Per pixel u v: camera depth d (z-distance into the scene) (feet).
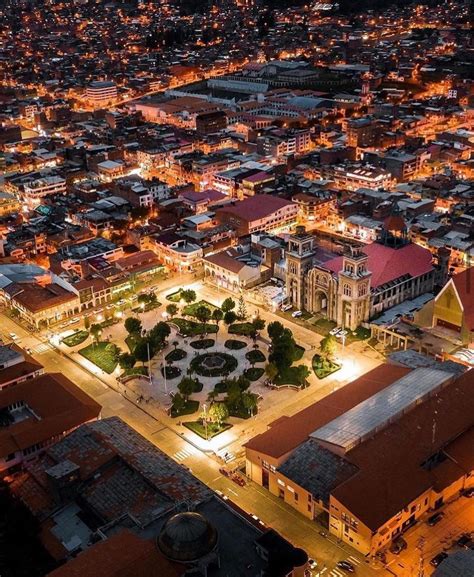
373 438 622.95
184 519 476.13
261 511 609.01
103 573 450.71
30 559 522.88
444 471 609.01
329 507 572.10
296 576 486.79
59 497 570.87
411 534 574.56
